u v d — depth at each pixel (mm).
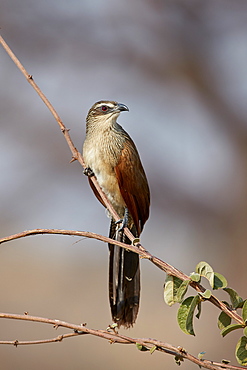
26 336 13617
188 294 13594
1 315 5008
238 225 17984
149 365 12539
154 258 5027
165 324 15711
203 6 19031
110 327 5027
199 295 4750
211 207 18328
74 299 17203
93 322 15945
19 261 18688
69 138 6984
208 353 13789
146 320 15961
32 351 12844
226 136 19344
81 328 5004
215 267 17562
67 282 18062
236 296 4797
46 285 17750
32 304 16625
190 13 19078
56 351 12945
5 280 17984
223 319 4891
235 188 18531
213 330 14117
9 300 16922
